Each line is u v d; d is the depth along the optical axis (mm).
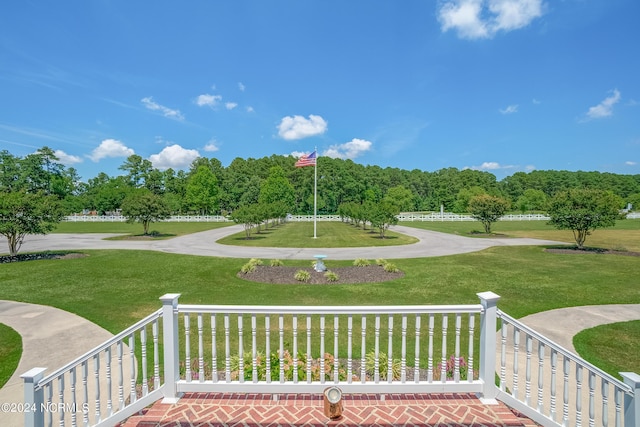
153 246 26344
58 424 4773
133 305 11016
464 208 77625
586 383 6207
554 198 24188
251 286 13602
